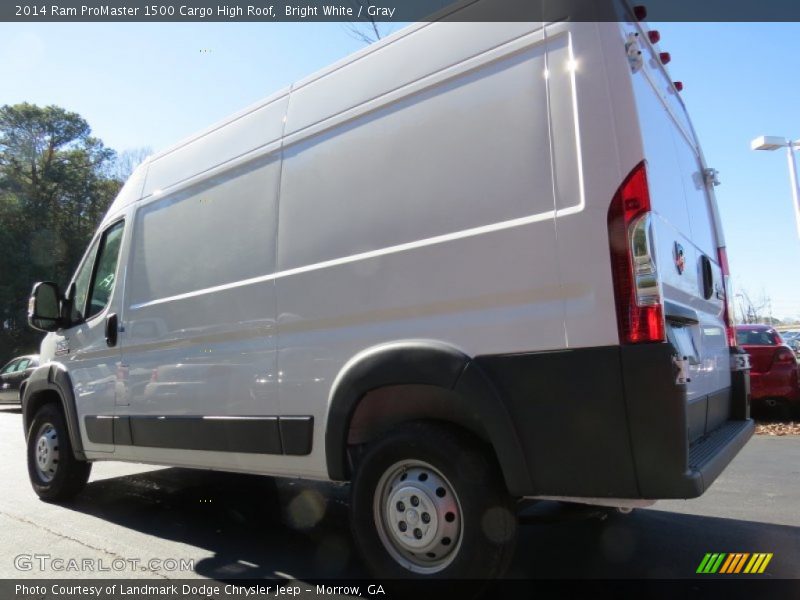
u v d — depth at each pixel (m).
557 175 2.72
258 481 6.29
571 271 2.62
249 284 3.88
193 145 4.71
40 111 41.81
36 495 5.80
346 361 3.31
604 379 2.50
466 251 2.91
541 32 2.87
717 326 3.99
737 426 3.85
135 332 4.74
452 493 2.89
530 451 2.65
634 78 2.82
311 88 3.86
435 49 3.25
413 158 3.22
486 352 2.80
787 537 4.04
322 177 3.63
